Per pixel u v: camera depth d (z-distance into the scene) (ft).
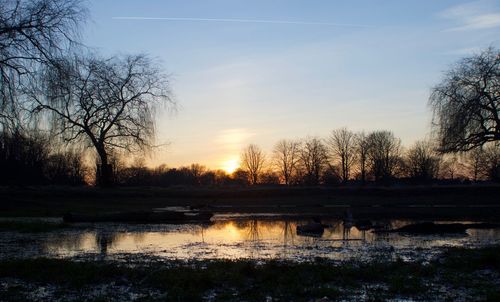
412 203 163.73
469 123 136.05
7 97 72.02
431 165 307.99
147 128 157.38
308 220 112.37
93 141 154.61
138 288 39.47
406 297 36.83
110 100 153.48
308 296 37.11
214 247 65.26
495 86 135.54
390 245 67.31
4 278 43.11
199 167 425.69
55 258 53.72
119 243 69.05
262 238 76.07
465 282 41.52
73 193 157.79
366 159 332.80
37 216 114.32
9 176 182.60
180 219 108.99
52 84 77.82
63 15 77.25
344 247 65.26
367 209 145.59
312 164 342.44
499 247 62.75
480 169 282.97
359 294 37.78
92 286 40.32
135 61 157.28
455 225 87.81
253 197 183.42
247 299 36.19
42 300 35.73
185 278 41.11
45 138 140.56
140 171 292.20
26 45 72.59
